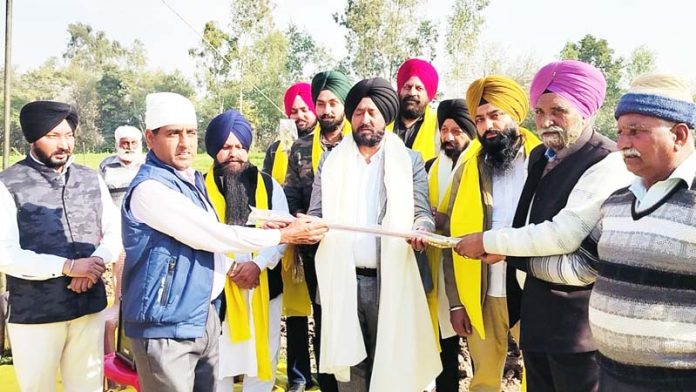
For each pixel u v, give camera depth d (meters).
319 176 4.17
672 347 2.39
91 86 67.75
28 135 3.74
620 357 2.54
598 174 3.03
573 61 3.18
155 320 3.20
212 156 4.41
